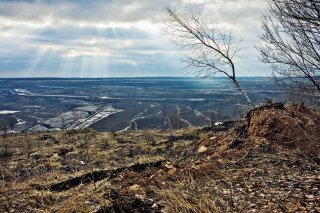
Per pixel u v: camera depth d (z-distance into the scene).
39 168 19.69
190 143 23.39
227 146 10.09
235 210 5.48
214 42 12.66
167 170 8.09
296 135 9.56
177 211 5.39
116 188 6.38
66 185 8.62
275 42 6.36
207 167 7.91
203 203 5.64
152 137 32.25
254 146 9.49
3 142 32.66
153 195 6.21
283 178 6.93
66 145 29.81
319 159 8.45
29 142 32.34
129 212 5.45
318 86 6.13
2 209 6.12
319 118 10.31
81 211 5.44
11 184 8.28
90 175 9.13
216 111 91.81
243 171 7.57
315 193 5.92
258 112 11.15
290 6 5.85
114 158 22.56
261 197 5.93
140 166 9.65
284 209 5.36
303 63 6.12
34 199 6.64
